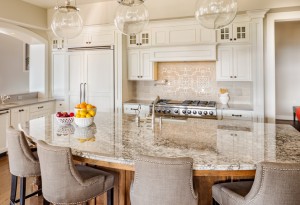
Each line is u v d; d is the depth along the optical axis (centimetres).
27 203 287
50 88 600
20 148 220
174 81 536
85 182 180
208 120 311
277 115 809
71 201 178
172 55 479
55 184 176
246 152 177
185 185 149
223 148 187
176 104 475
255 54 432
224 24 222
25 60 691
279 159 162
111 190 205
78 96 549
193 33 462
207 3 213
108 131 244
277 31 789
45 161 178
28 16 511
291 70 787
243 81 475
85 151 180
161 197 151
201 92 518
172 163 146
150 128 259
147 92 559
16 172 226
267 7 418
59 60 580
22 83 684
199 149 184
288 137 221
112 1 511
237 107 452
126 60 528
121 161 166
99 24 519
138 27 259
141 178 154
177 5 470
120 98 515
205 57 459
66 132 239
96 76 531
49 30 568
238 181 197
